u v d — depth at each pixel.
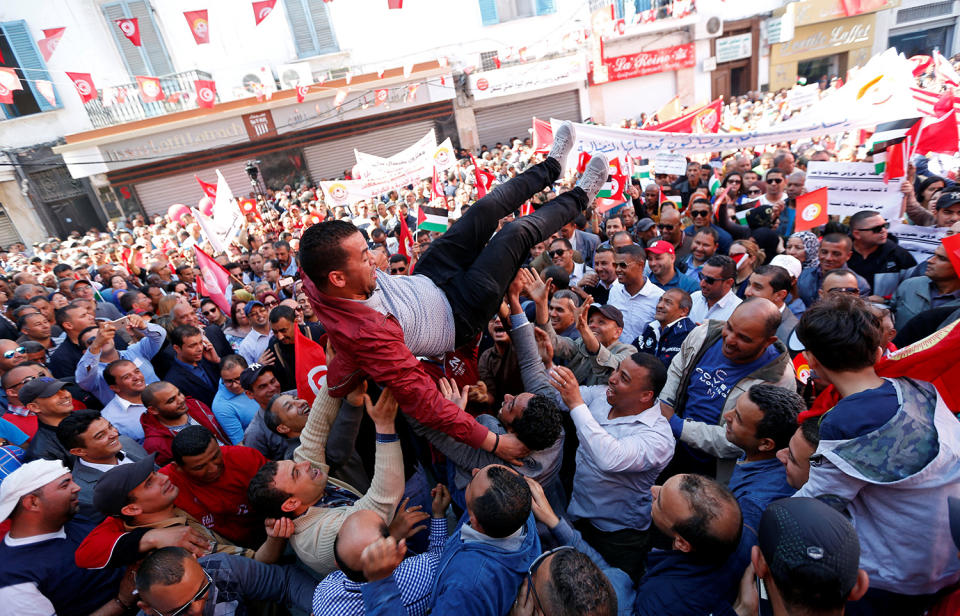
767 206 6.20
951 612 1.48
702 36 20.67
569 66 19.59
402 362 1.82
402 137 19.64
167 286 7.39
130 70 16.66
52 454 3.29
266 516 2.11
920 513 1.48
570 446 2.96
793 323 3.30
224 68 17.23
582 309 3.07
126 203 17.67
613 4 19.47
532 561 1.73
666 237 5.84
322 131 18.70
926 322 2.91
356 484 2.73
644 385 2.35
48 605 2.01
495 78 19.22
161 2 16.30
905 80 5.58
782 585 1.25
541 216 2.41
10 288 8.02
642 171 8.62
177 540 2.12
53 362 4.79
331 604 1.83
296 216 12.64
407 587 1.83
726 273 3.67
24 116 16.05
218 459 2.58
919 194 5.70
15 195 16.50
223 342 5.20
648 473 2.32
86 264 10.94
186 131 17.12
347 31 18.05
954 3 21.94
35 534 2.09
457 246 2.30
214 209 8.41
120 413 3.70
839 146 9.22
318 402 2.33
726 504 1.57
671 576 1.66
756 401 2.10
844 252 3.91
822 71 22.41
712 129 8.58
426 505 2.63
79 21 15.89
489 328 3.00
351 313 1.81
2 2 15.10
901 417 1.50
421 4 18.33
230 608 1.98
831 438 1.57
